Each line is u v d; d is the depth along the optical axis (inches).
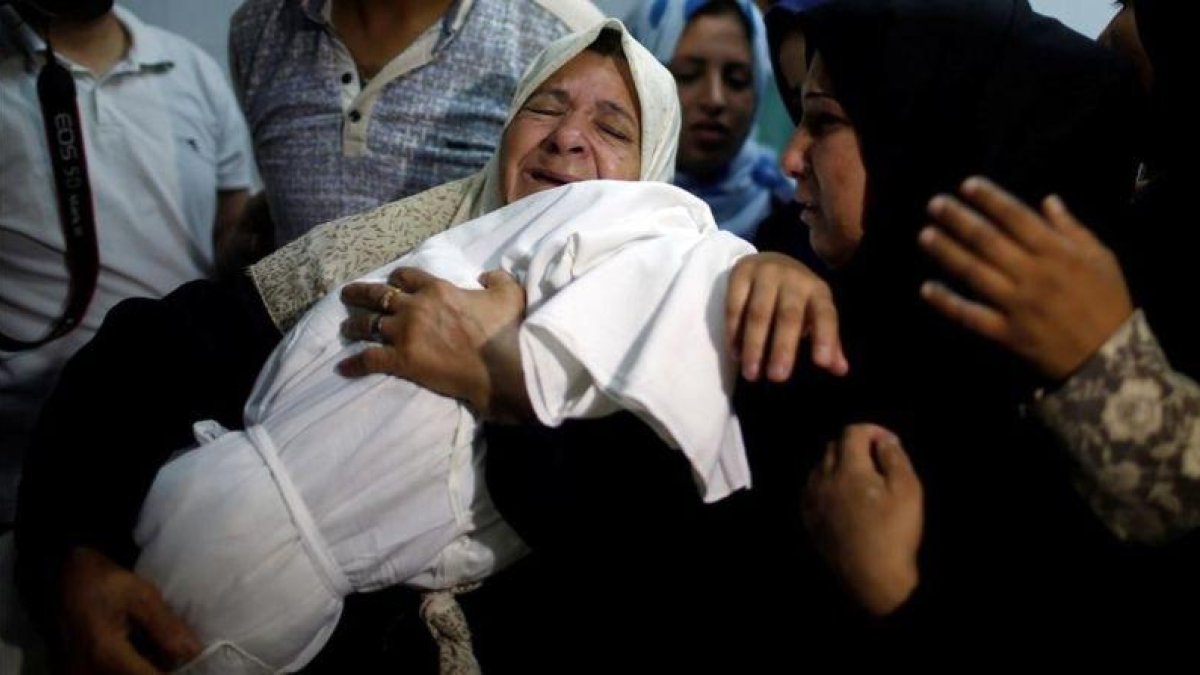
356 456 42.8
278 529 42.3
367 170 71.9
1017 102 39.7
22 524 49.5
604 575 45.2
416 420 43.0
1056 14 80.0
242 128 93.3
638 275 42.1
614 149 57.3
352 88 72.8
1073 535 36.2
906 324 41.0
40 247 76.2
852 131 41.8
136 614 43.3
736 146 93.7
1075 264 31.2
